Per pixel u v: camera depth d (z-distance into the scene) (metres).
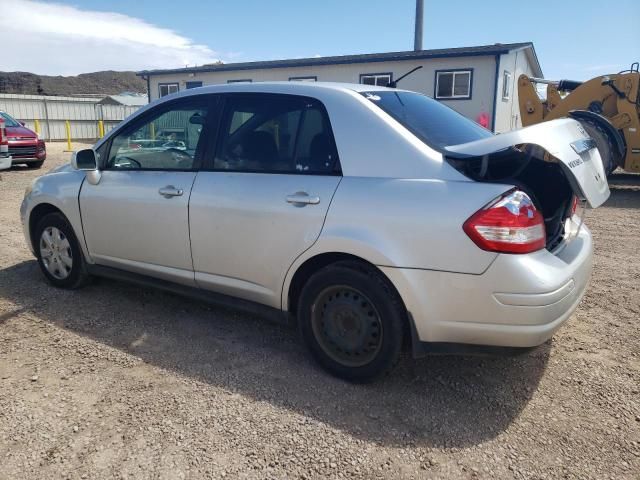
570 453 2.58
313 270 3.31
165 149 3.95
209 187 3.60
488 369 3.40
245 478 2.38
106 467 2.44
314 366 3.41
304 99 3.40
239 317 4.20
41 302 4.45
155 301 4.50
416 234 2.82
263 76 23.08
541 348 3.69
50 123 32.59
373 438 2.68
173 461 2.48
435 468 2.47
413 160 2.97
